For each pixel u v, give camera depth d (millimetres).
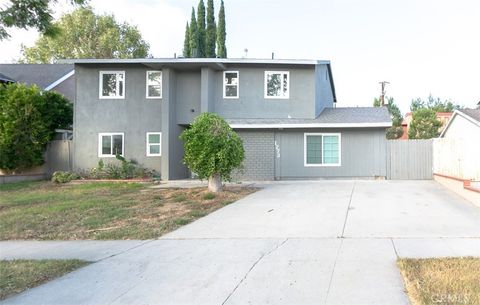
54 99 23953
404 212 11312
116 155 22578
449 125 23297
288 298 5453
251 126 21422
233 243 8547
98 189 18359
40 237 9781
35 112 22375
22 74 34688
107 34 49000
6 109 21953
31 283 6367
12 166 22281
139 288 6043
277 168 22016
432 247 7656
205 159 15578
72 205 13797
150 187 18859
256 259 7316
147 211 12578
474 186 13461
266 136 22094
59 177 21125
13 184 20719
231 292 5750
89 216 11945
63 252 8352
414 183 18734
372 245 7977
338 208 12180
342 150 21703
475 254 7086
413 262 6574
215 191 15906
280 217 11117
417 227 9414
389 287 5699
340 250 7703
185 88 22875
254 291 5758
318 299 5371
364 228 9492
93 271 6922
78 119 23297
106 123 23203
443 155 18703
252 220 10852
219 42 41750
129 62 21938
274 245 8266
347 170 21656
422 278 5789
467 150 15547
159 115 23016
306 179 21859
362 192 15523
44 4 9594
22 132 22172
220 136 15656
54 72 34938
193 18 40688
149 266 7121
